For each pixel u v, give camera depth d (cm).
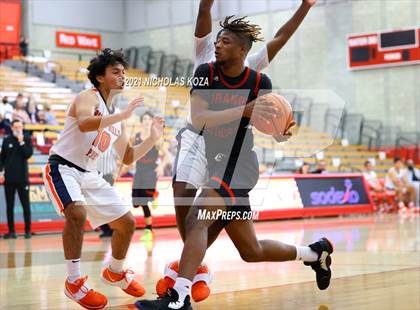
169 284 431
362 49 2277
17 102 1560
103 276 464
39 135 1516
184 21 2509
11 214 1126
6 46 2202
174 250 870
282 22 2341
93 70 420
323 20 2344
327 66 2339
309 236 1031
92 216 446
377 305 400
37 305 451
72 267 427
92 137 425
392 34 2228
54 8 2416
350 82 2309
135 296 470
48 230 1233
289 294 466
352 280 528
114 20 2616
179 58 2522
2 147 1117
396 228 1212
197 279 430
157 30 2602
